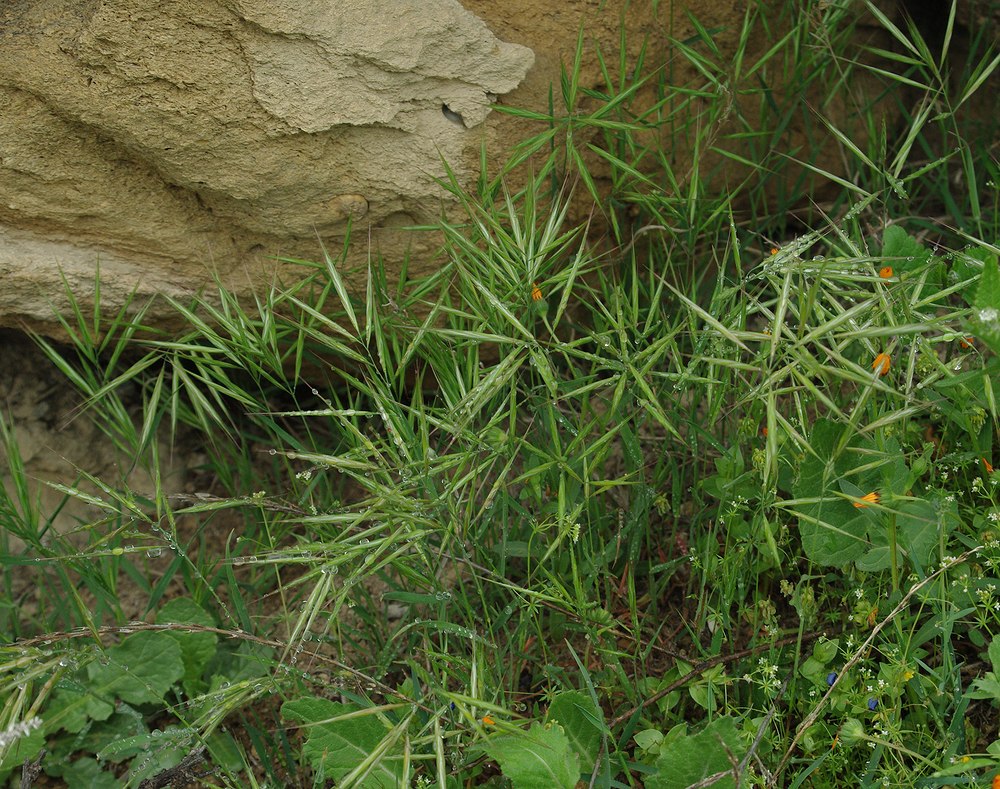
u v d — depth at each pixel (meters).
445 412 1.09
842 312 1.00
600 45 1.18
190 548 1.25
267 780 1.10
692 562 1.07
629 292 1.24
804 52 1.25
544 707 1.10
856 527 1.03
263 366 1.23
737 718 1.02
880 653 1.04
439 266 1.18
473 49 1.12
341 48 1.09
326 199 1.14
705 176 1.27
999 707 1.02
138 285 1.15
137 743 1.05
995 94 1.33
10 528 1.14
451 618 1.12
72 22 1.07
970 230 1.26
